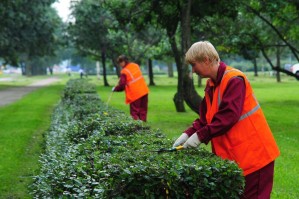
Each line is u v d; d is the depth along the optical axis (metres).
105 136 5.11
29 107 18.77
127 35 34.25
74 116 8.35
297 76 15.77
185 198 3.39
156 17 14.84
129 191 3.36
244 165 3.60
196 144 3.54
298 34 16.33
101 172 3.60
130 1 14.06
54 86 38.50
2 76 85.62
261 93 27.09
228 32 17.28
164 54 33.22
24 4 36.31
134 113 10.92
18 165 8.02
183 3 12.67
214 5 13.67
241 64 78.88
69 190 3.98
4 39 34.81
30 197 5.95
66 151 5.61
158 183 3.32
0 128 12.67
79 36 37.72
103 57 38.56
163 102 21.14
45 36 38.84
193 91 12.66
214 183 3.35
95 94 12.70
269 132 3.68
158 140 4.64
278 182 6.58
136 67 11.03
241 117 3.58
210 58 3.61
